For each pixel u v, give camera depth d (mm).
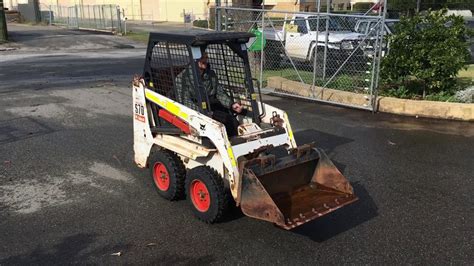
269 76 12664
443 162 6730
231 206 5164
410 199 5488
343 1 36625
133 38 26562
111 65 16438
